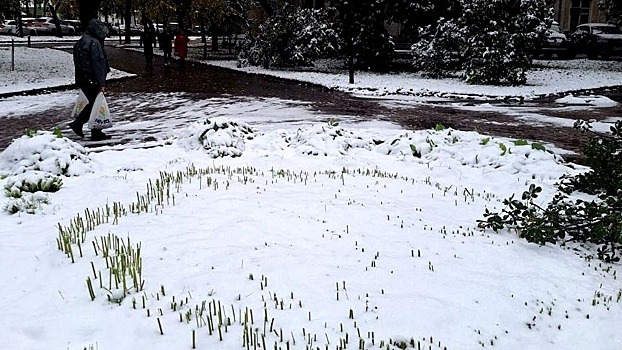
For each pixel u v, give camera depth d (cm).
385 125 1395
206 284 434
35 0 6950
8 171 823
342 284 440
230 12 3609
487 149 977
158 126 1323
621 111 1697
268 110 1603
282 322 381
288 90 2105
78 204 682
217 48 4469
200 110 1580
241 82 2342
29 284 455
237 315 390
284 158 972
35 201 673
